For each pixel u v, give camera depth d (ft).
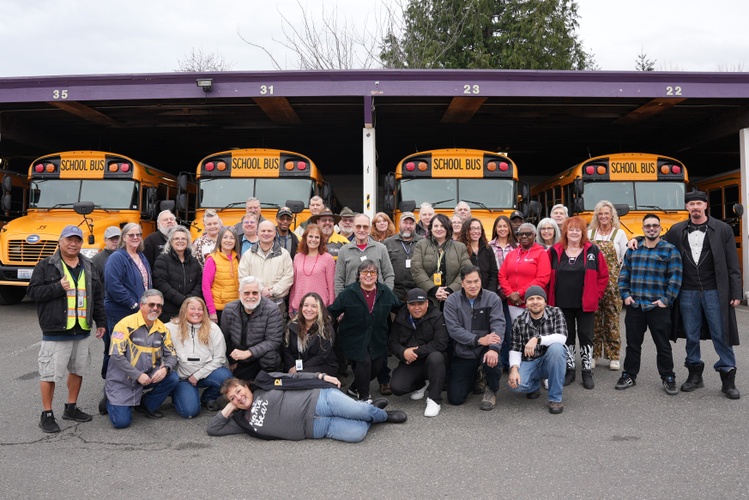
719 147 55.26
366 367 18.15
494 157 36.88
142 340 16.70
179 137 54.44
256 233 21.79
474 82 36.65
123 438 15.62
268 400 15.42
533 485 12.50
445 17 83.35
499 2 85.35
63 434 15.92
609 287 22.17
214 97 36.63
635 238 19.93
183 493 12.26
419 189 36.50
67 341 16.42
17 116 45.80
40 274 16.15
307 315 17.81
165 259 19.48
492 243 22.57
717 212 47.55
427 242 20.81
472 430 16.08
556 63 82.99
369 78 36.76
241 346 18.17
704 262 18.94
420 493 12.17
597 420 16.74
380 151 61.05
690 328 19.22
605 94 36.68
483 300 18.48
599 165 39.29
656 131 51.90
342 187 68.59
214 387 17.87
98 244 34.58
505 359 21.45
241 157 36.70
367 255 20.45
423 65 80.74
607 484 12.50
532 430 15.99
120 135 53.36
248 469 13.50
